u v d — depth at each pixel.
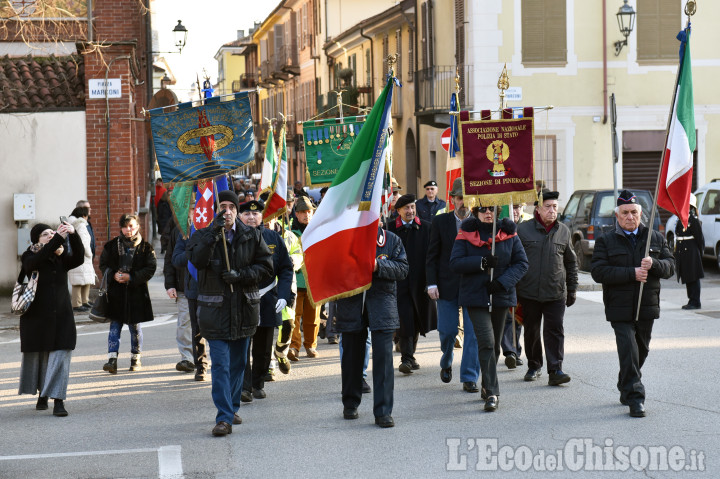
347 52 46.91
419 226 11.23
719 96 27.80
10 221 19.41
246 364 9.86
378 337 8.74
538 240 10.42
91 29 21.19
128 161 19.73
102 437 8.52
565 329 14.38
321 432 8.49
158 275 24.03
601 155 27.94
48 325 9.45
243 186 30.00
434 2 32.50
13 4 21.62
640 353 9.20
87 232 17.58
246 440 8.26
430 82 32.28
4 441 8.44
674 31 27.78
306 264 8.95
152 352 13.45
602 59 27.81
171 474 7.21
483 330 9.20
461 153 9.50
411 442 8.02
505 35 27.69
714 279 21.83
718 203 23.14
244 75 79.94
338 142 13.71
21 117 19.45
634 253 8.93
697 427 8.30
